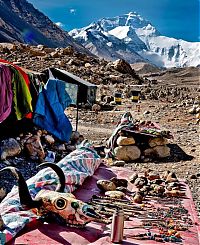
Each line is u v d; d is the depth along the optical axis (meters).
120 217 6.02
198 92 57.62
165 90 55.78
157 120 27.62
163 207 8.28
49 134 15.39
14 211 6.34
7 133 13.69
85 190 8.73
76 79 27.28
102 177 9.98
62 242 5.76
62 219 6.25
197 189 11.62
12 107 13.83
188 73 154.25
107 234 6.21
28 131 14.73
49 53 71.12
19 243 5.57
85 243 5.84
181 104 36.22
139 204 8.27
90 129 23.03
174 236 6.51
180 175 13.44
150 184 9.75
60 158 14.29
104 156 15.37
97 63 73.62
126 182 9.45
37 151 13.30
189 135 21.75
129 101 40.66
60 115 15.90
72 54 72.44
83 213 6.34
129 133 15.40
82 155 10.13
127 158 15.11
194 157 16.17
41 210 6.32
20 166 12.28
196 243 6.46
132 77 70.06
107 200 8.21
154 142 15.62
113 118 28.33
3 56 64.12
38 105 15.28
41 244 5.62
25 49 69.69
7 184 10.45
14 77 13.69
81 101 28.08
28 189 6.84
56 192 6.62
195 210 8.36
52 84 15.86
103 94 44.88
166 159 15.67
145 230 6.71
